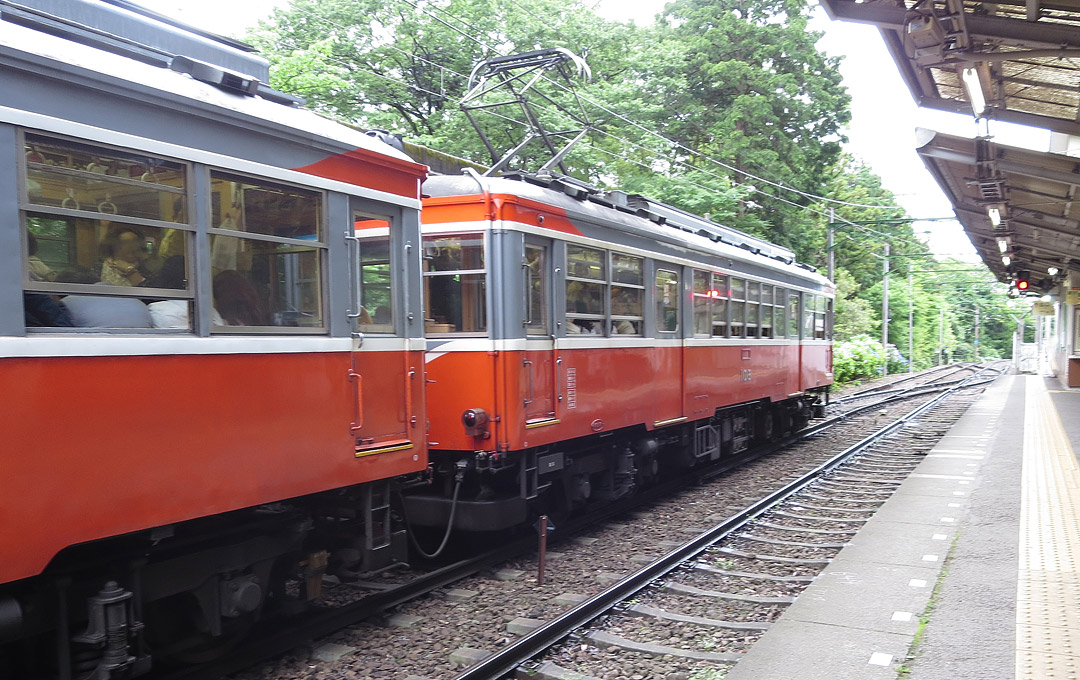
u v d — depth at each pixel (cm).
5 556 316
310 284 475
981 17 720
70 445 340
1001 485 925
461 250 696
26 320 330
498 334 677
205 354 402
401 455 539
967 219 1855
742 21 2702
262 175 438
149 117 380
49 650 383
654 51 2406
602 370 809
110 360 357
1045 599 524
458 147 1897
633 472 911
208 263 408
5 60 321
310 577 520
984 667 416
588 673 465
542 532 641
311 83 1692
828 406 2205
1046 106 1048
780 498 962
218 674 451
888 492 996
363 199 516
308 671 471
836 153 2934
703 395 1047
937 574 586
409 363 551
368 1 2109
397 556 567
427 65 2200
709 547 738
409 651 502
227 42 512
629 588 605
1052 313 3459
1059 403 2030
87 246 354
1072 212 1460
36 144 334
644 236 895
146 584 407
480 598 606
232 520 466
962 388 3112
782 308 1386
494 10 2111
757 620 555
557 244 738
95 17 434
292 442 452
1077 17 734
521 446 684
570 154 1986
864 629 479
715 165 2689
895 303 5584
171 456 384
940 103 1056
